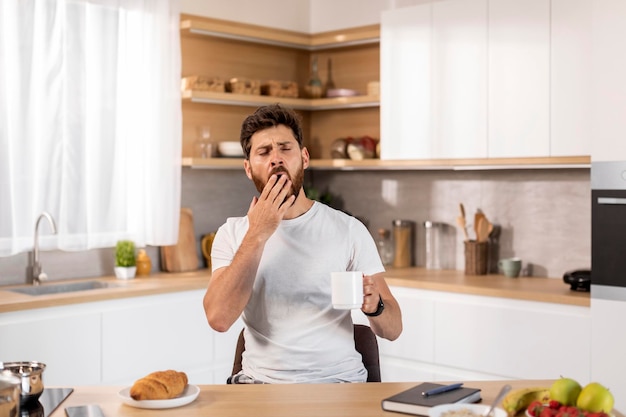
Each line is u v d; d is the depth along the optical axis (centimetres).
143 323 425
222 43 530
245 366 267
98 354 407
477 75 455
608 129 383
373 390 226
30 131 429
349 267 274
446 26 466
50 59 434
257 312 266
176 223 482
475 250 480
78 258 467
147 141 475
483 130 454
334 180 575
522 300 414
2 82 414
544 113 431
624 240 378
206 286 454
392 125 494
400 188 538
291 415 202
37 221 430
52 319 389
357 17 542
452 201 513
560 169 468
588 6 414
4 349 373
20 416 204
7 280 439
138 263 480
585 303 392
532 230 480
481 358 428
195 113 518
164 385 212
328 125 573
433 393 212
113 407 212
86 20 448
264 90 534
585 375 393
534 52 433
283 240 268
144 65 473
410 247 529
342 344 261
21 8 422
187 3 503
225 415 203
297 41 544
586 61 416
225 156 511
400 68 488
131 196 474
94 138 454
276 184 259
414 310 455
